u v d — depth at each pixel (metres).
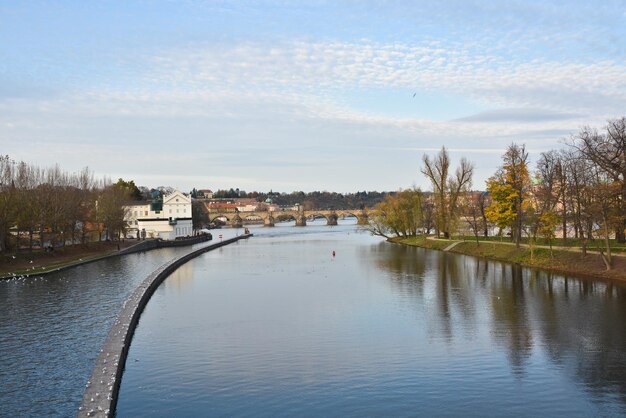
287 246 193.75
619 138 89.75
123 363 45.12
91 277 105.31
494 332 56.19
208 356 48.41
